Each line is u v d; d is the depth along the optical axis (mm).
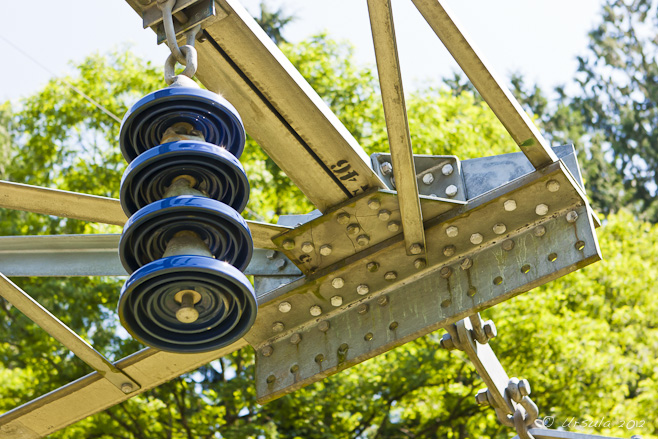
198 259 2537
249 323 2746
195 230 2707
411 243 3799
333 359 4027
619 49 33281
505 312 12664
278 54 3324
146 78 14789
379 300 3998
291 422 12617
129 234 2594
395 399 12750
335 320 4105
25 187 3701
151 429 12352
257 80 3350
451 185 3918
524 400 4551
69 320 12898
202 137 2812
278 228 3869
